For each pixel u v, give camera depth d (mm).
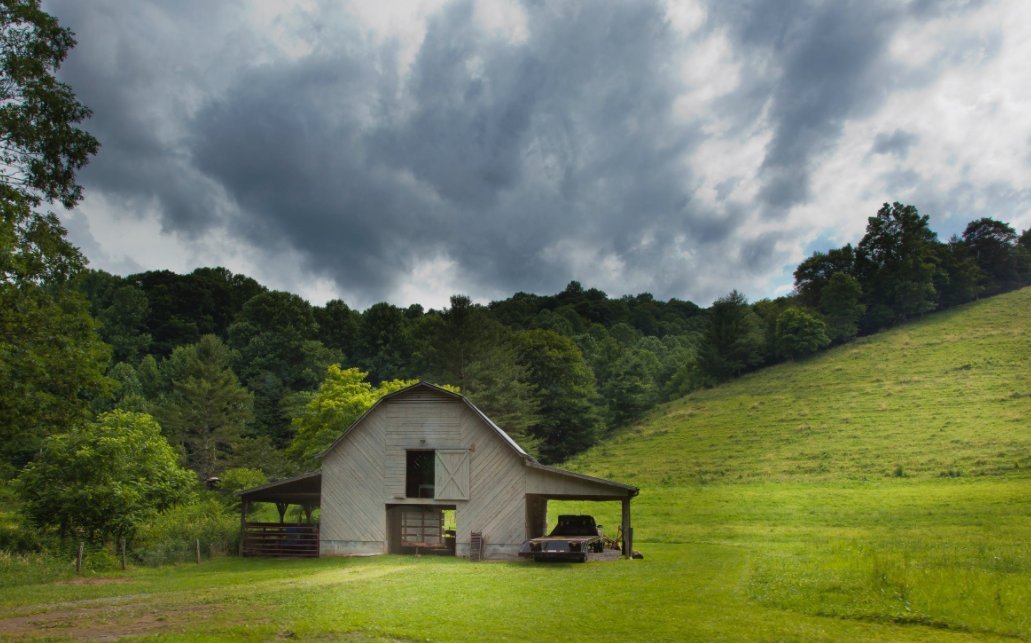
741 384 110000
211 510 41531
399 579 20547
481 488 29828
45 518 25703
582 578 20359
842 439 71312
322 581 20188
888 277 131250
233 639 11664
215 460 70062
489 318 83562
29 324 21734
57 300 23234
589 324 155000
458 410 30641
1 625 13359
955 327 112562
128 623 13406
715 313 121938
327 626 12688
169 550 27609
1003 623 12688
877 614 13555
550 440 93062
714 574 20797
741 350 117500
